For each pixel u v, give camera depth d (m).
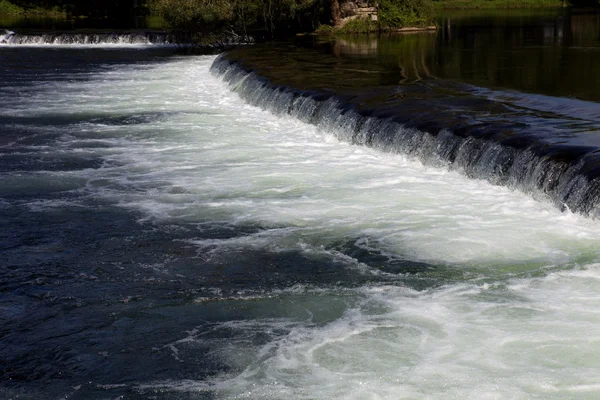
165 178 16.39
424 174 15.18
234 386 8.45
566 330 9.08
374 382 8.28
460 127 15.45
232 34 42.28
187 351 9.22
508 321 9.36
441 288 10.41
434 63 26.66
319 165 16.59
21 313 10.35
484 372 8.33
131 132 21.11
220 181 15.92
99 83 30.28
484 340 8.96
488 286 10.37
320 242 12.33
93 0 60.25
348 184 15.05
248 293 10.66
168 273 11.46
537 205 12.91
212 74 31.33
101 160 18.12
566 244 11.48
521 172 13.42
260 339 9.38
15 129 21.81
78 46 44.19
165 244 12.59
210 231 13.09
